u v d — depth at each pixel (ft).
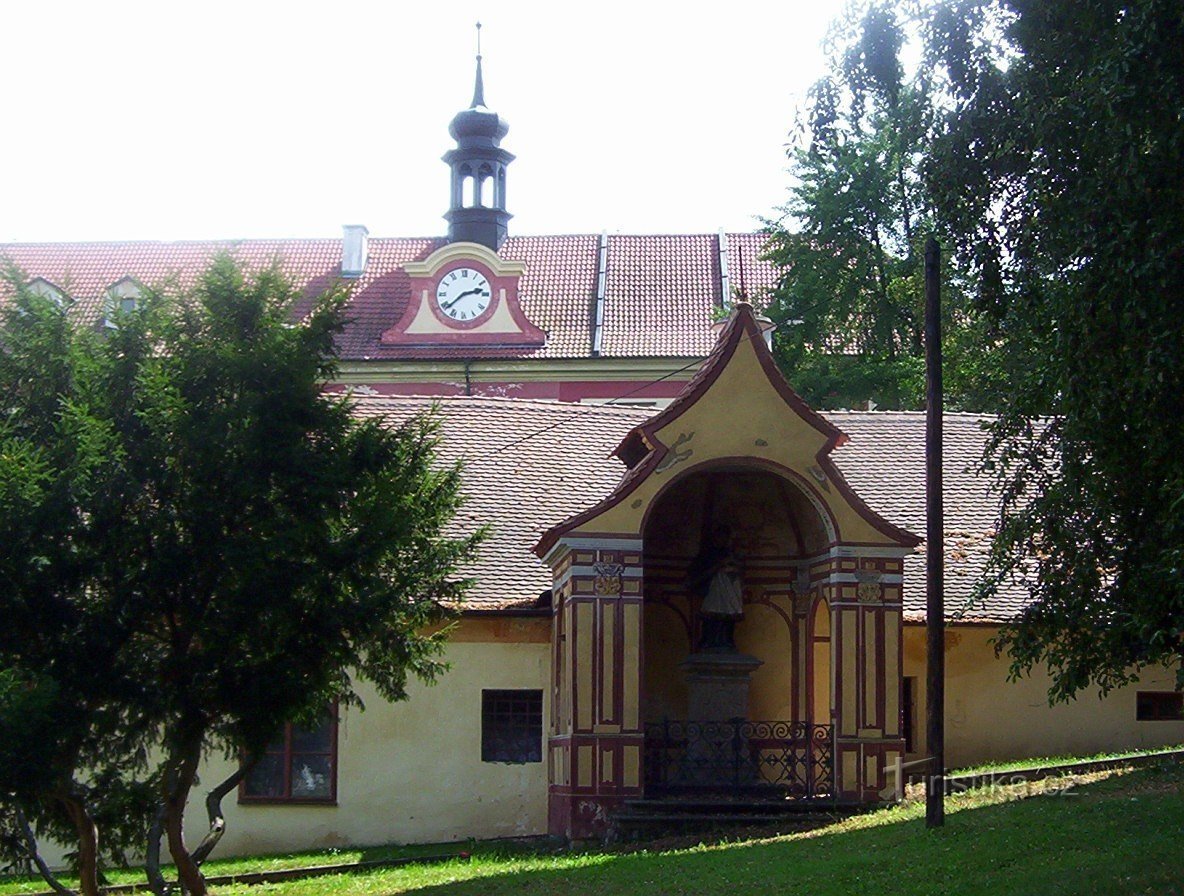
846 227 155.02
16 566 56.70
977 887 52.34
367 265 181.16
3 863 63.77
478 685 87.66
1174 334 48.55
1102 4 51.31
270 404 60.29
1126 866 52.39
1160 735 90.33
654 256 178.50
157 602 59.26
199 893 63.31
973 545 94.58
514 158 183.42
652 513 88.99
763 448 81.20
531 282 176.14
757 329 82.17
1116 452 53.57
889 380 150.82
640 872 64.13
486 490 96.43
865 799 78.95
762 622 89.25
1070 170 52.44
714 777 83.61
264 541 59.06
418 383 164.86
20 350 61.41
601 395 163.73
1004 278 57.06
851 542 81.00
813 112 61.82
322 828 86.48
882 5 60.03
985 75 56.39
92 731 58.70
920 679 89.92
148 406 60.34
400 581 64.18
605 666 79.15
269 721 59.57
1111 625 57.36
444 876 69.97
